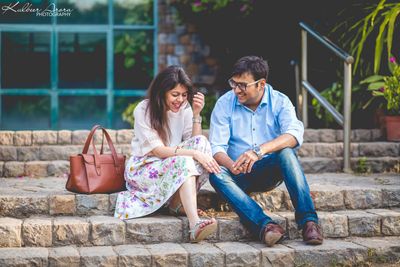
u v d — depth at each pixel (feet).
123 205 14.94
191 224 13.85
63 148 20.26
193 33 29.71
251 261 13.73
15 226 14.17
